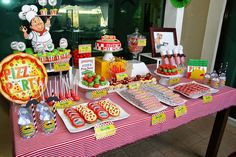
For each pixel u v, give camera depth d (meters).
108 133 1.02
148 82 1.62
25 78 1.20
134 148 2.10
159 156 2.00
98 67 1.62
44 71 1.26
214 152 1.94
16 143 0.89
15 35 1.56
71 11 1.72
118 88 1.50
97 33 1.91
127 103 1.34
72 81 1.45
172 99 1.34
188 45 2.76
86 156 1.00
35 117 1.00
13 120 1.06
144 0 2.10
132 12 2.05
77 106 1.18
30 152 0.84
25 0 1.52
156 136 2.31
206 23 2.81
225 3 2.57
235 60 2.65
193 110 1.40
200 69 1.88
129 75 1.70
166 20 2.27
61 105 1.18
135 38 1.77
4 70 1.13
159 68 1.70
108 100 1.33
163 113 1.22
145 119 1.15
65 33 1.75
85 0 1.75
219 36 2.71
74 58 1.58
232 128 2.55
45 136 0.95
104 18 1.90
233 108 2.73
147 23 2.21
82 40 1.85
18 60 1.18
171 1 2.09
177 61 1.92
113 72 1.62
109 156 1.96
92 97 1.31
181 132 2.41
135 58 2.00
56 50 1.40
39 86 1.24
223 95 1.59
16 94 1.16
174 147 2.14
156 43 1.99
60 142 0.91
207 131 2.45
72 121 1.03
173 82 1.67
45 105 1.04
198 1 2.60
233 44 2.64
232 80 2.72
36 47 1.37
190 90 1.49
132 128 1.11
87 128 1.01
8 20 1.50
